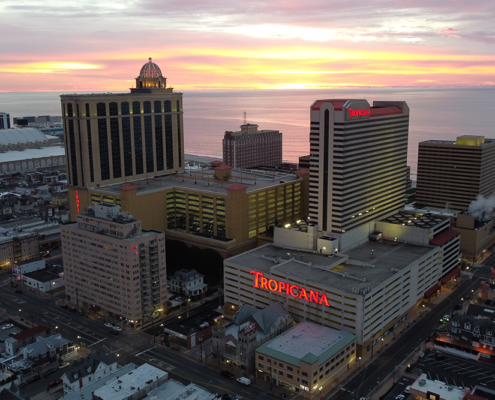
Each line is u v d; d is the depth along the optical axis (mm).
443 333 191375
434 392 147375
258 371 165875
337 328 181000
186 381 163375
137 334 196250
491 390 151625
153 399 140625
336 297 178500
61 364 174250
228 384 161875
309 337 172125
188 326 192500
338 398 153125
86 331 198875
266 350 163875
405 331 197625
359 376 165125
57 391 159750
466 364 170625
